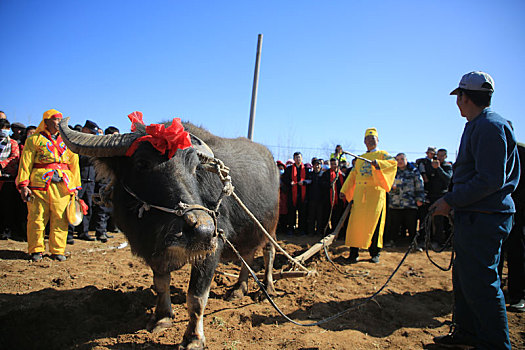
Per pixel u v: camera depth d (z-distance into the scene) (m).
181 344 3.24
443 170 8.37
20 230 7.55
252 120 10.88
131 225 3.17
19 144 7.76
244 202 4.12
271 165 5.34
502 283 5.35
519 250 4.36
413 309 4.39
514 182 3.08
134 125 3.36
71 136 3.21
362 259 7.03
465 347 3.30
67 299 4.19
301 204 10.10
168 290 3.80
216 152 3.94
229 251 4.26
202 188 3.45
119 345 3.32
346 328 3.82
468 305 3.11
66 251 6.57
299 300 4.62
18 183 5.55
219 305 4.40
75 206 6.02
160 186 2.92
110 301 4.21
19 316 3.63
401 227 9.47
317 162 9.95
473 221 2.98
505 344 2.84
